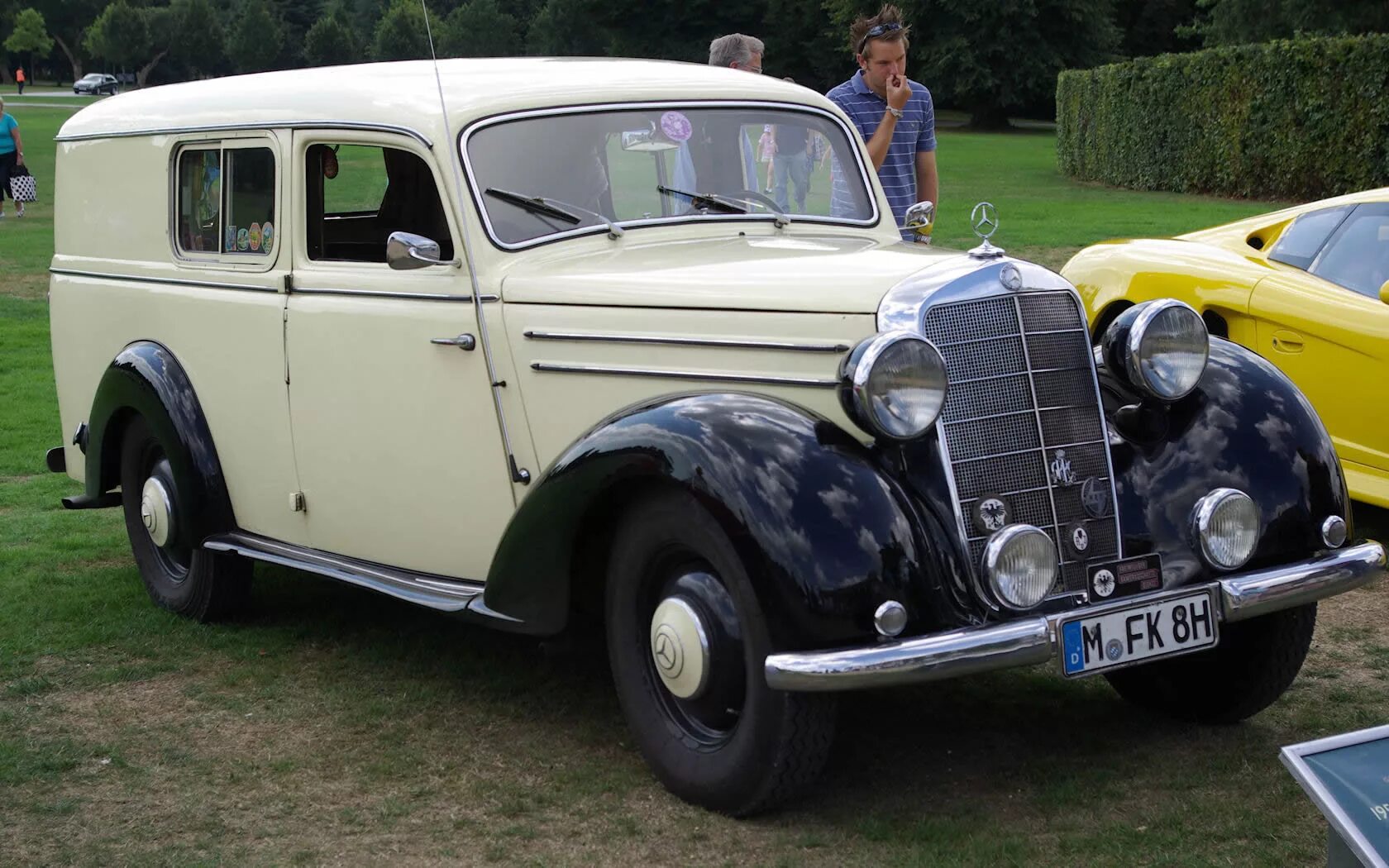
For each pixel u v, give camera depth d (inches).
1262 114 863.1
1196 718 160.7
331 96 181.5
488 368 162.4
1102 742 156.0
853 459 131.0
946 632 126.3
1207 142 927.7
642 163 175.8
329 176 180.9
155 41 4222.4
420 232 173.5
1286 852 127.7
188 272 200.5
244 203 191.9
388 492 176.4
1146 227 687.1
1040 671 180.1
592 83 176.9
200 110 200.4
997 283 139.1
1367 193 250.7
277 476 191.3
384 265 174.1
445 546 171.8
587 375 155.0
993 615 132.0
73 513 274.8
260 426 191.6
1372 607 202.4
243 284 190.9
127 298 211.9
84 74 5103.3
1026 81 2090.3
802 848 131.6
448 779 150.5
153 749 160.1
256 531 197.3
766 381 143.1
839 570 124.8
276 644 196.9
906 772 148.6
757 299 144.9
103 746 160.2
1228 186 911.7
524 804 143.1
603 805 142.4
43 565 238.7
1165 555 141.6
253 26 3496.6
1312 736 156.4
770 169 186.9
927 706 167.8
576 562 151.8
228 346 193.8
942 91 2124.8
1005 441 137.9
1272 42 852.0
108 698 177.0
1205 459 146.2
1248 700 155.1
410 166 171.6
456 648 193.5
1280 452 147.3
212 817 142.3
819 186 190.9
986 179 1141.7
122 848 135.6
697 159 180.5
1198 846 129.6
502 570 150.9
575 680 179.9
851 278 142.0
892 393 129.6
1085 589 138.7
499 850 133.3
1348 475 227.6
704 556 133.0
